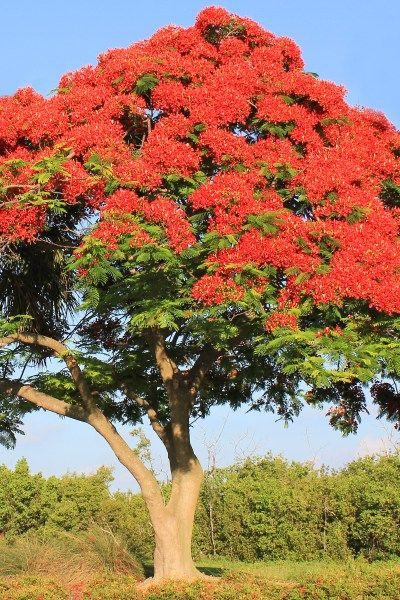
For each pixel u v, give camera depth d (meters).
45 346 15.78
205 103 14.70
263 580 13.66
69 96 15.25
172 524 15.30
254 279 12.27
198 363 16.03
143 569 16.47
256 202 12.75
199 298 12.14
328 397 17.30
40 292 16.19
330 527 21.78
